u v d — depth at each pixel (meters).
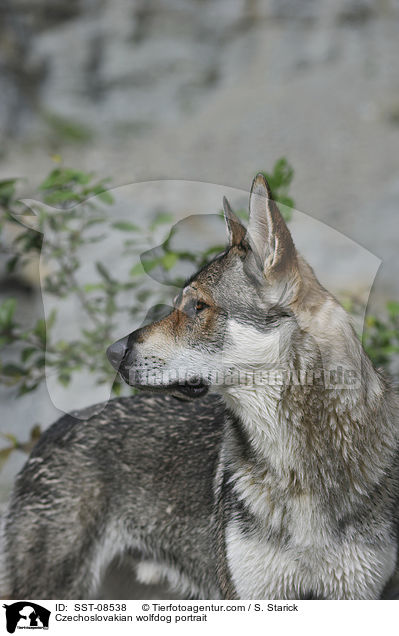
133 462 6.02
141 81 19.95
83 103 19.52
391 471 4.98
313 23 20.41
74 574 5.95
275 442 4.96
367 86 19.45
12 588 6.01
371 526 4.89
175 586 6.11
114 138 19.16
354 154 17.27
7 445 7.46
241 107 19.36
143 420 6.14
